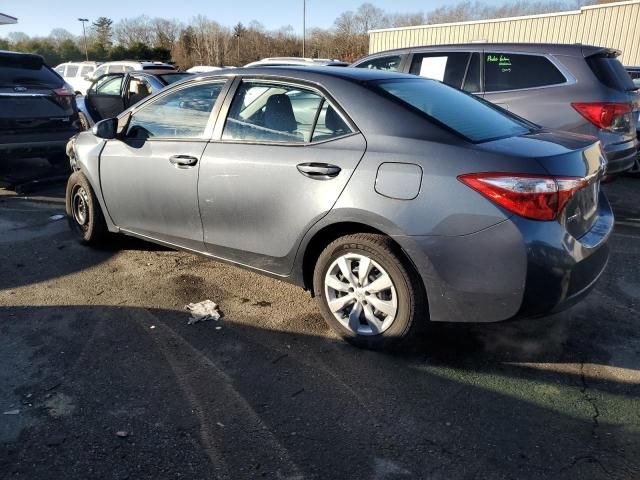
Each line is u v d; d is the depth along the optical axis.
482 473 2.21
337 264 3.16
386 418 2.56
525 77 5.99
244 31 67.00
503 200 2.59
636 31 17.95
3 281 4.12
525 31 19.77
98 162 4.44
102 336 3.30
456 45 6.54
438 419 2.56
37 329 3.38
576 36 19.11
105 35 73.50
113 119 4.30
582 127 5.64
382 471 2.23
